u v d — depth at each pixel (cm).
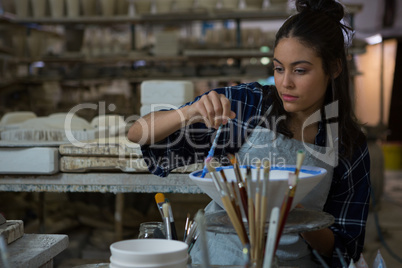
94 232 299
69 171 192
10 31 528
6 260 81
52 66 557
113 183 191
